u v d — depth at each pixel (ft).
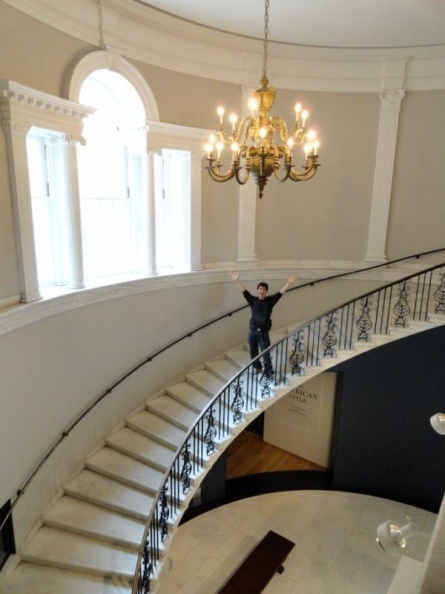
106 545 13.53
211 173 10.24
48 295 13.85
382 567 19.95
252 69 19.77
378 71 20.38
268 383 18.35
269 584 18.90
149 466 16.08
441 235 21.18
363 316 19.79
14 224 12.38
